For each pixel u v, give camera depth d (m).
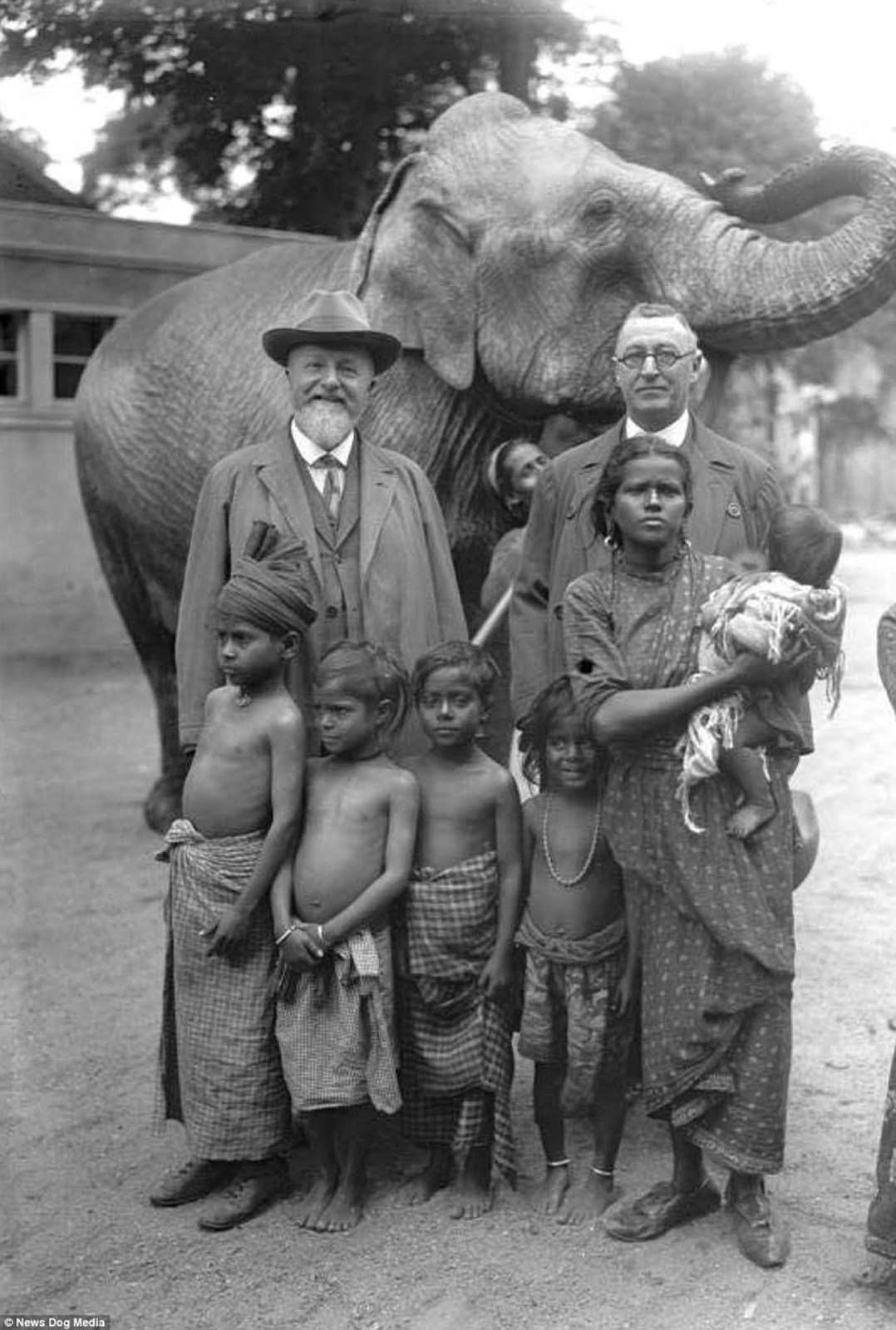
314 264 5.90
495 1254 3.12
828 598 2.96
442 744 3.30
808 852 3.45
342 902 3.21
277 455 3.66
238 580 3.31
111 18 5.29
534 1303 2.93
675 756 3.04
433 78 7.32
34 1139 3.75
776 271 4.82
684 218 5.00
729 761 3.01
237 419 5.84
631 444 3.10
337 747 3.28
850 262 4.73
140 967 5.05
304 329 3.57
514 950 3.29
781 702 3.06
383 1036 3.19
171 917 3.35
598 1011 3.19
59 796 7.74
